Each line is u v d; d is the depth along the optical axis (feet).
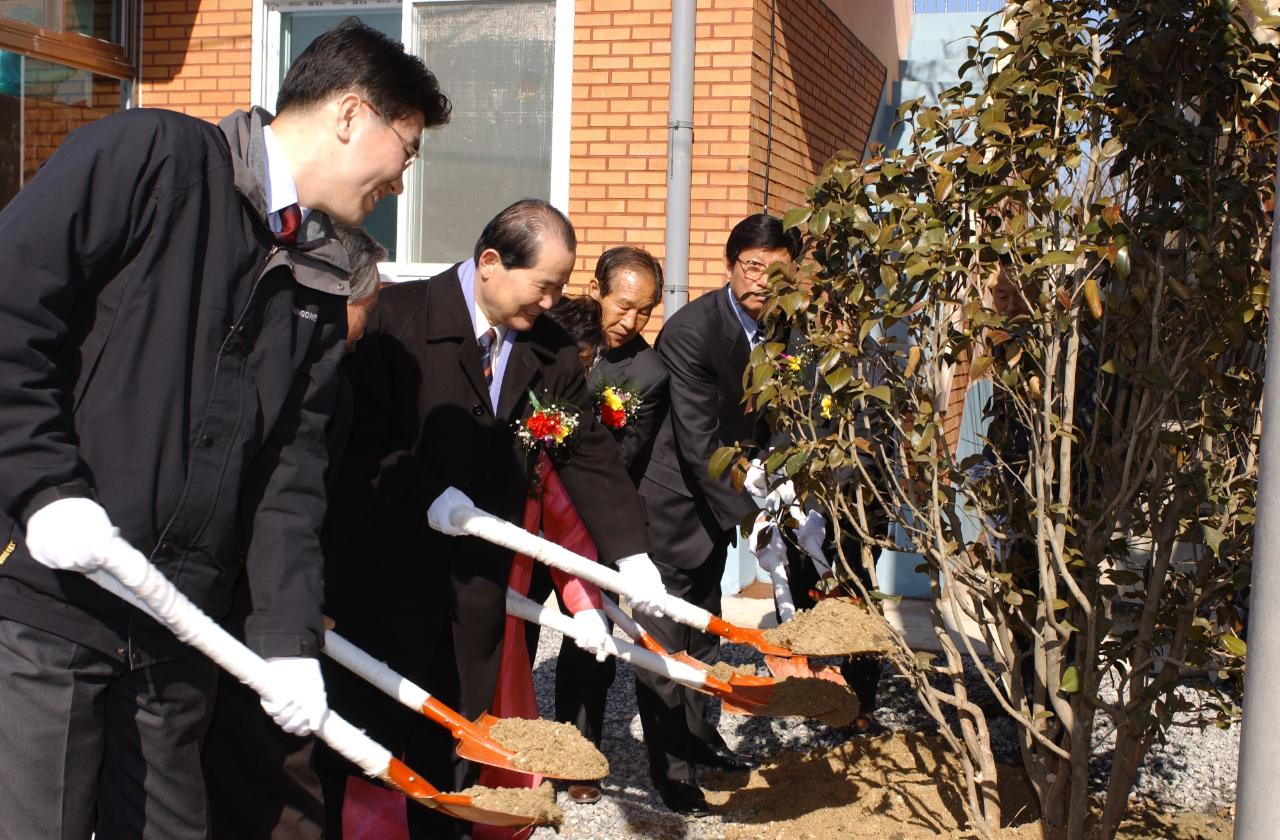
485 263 9.93
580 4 22.93
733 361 13.30
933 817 12.69
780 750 15.12
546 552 10.09
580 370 11.03
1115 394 11.90
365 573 10.21
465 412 10.23
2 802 6.53
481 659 10.43
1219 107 10.25
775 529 13.00
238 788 9.00
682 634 13.47
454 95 24.18
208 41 25.30
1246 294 9.41
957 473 10.90
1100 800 13.07
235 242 7.01
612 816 13.07
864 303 10.28
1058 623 10.61
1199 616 10.75
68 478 6.19
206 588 7.10
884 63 34.32
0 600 6.53
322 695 7.47
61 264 6.23
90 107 25.45
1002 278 11.12
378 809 10.40
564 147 23.18
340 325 7.77
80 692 6.66
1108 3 10.24
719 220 22.40
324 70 7.21
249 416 7.13
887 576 21.31
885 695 16.93
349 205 7.44
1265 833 6.44
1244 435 10.16
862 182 10.49
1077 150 9.80
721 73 22.22
